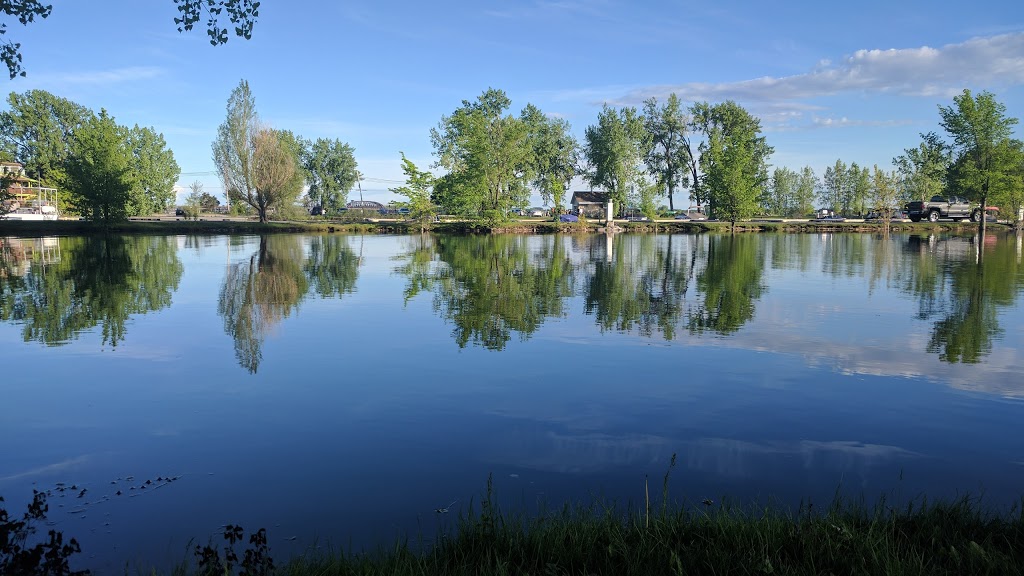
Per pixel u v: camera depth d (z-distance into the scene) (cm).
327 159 10256
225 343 1083
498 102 6950
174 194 8788
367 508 485
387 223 6047
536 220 6856
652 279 2025
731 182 5241
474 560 371
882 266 2414
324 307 1458
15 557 400
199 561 385
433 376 870
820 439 633
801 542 376
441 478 541
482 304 1501
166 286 1830
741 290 1747
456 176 5672
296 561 383
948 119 4288
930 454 593
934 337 1121
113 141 4703
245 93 6056
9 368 916
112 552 421
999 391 795
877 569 343
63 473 559
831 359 959
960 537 386
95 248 3394
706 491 509
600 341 1091
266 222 6066
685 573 346
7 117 7538
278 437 642
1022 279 1947
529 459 581
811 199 9800
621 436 641
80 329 1204
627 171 7331
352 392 796
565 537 392
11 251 3161
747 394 785
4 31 725
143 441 634
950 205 6228
